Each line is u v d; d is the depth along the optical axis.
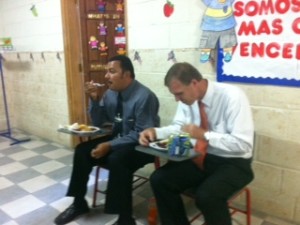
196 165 1.60
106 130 2.10
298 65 1.71
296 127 1.79
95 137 2.21
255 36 1.83
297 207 1.88
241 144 1.45
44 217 2.06
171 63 2.32
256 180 2.02
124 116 2.06
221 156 1.58
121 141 1.91
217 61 2.04
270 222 1.92
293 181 1.87
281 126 1.85
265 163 1.96
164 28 2.31
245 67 1.91
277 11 1.72
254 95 1.92
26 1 3.63
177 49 2.27
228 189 1.44
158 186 1.54
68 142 3.52
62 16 3.17
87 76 3.42
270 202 1.99
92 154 1.87
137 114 1.97
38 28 3.57
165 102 2.45
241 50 1.91
